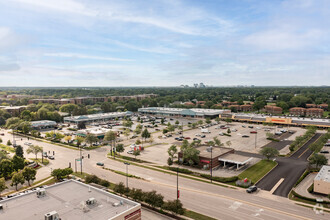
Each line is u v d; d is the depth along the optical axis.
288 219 55.72
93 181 74.06
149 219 57.25
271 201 65.12
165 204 57.91
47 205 50.06
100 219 44.44
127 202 51.59
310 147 106.31
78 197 54.00
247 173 86.25
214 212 59.44
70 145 133.38
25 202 51.38
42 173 90.06
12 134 165.50
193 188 74.50
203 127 183.25
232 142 134.88
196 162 97.69
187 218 56.78
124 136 156.75
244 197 67.69
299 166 93.81
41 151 104.19
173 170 91.25
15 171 89.94
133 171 90.75
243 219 56.00
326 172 76.25
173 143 136.12
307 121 178.50
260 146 125.81
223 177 81.88
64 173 81.94
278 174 85.38
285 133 158.50
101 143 138.50
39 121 195.88
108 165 98.56
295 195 67.75
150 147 127.56
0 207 48.12
